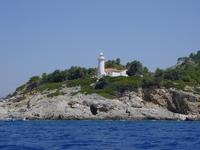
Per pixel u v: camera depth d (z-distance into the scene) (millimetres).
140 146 63625
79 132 105750
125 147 61969
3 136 87562
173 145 64875
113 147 61812
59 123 171625
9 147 60344
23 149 57875
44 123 172375
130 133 101188
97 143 69062
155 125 153875
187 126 146250
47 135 92125
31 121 195500
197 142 70000
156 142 71250
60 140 75812
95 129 122312
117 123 171375
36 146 62562
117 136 89000
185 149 58281
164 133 101188
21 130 116062
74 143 68625
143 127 136500
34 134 96062
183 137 84188
